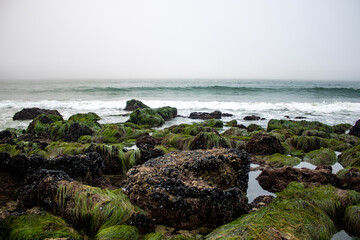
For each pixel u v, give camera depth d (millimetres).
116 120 23547
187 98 43344
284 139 14375
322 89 52062
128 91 52969
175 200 5570
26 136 15000
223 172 7062
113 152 9305
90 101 37125
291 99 41438
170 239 4863
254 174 9133
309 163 10844
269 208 5555
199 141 12648
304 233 4605
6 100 38438
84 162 7609
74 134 15562
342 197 6281
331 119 24469
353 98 42062
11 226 4719
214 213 5578
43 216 5176
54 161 7371
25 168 7102
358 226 5414
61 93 49656
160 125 21844
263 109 31078
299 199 6027
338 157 11406
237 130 16531
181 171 6816
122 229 4883
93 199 5539
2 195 6418
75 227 5352
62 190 5809
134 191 6008
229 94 48500
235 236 4379
